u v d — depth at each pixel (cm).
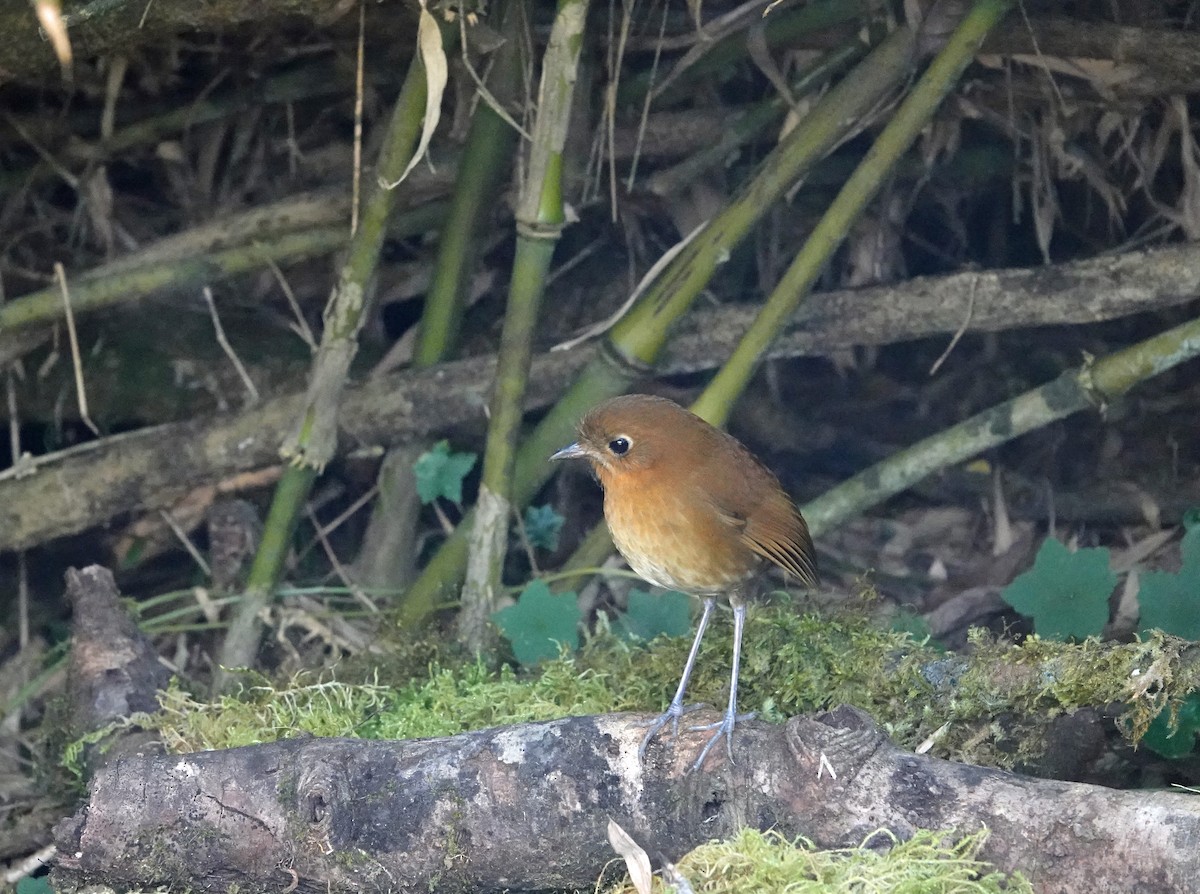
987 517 973
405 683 775
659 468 645
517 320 778
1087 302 812
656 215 976
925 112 752
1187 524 782
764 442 1013
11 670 920
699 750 544
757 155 957
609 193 949
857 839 510
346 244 922
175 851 545
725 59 887
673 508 643
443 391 884
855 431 1015
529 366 791
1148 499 932
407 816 543
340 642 845
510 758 549
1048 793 492
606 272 995
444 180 920
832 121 778
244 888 553
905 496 994
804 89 858
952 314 841
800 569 664
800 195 971
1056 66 810
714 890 491
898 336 858
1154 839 462
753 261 999
